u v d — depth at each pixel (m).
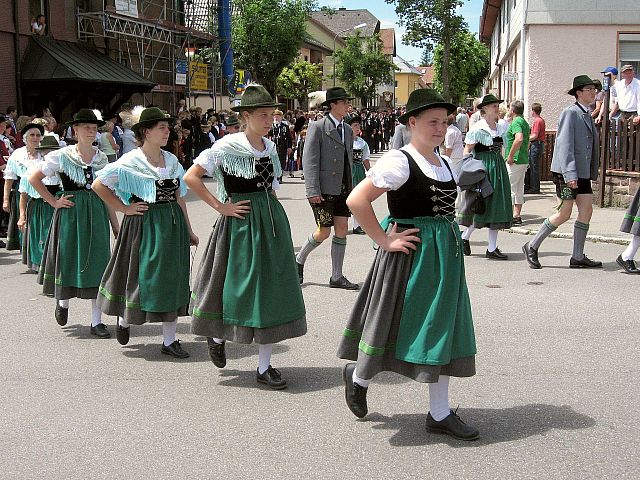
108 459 4.19
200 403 5.03
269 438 4.44
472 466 4.01
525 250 9.11
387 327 4.24
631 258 8.62
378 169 4.17
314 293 8.05
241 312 5.18
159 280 5.87
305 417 4.75
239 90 30.52
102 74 20.64
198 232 12.37
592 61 18.77
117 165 5.84
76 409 4.95
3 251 11.23
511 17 25.39
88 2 22.89
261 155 5.23
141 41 25.08
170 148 18.17
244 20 37.09
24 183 8.28
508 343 6.17
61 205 6.67
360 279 8.71
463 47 52.84
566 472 3.92
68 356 6.11
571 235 11.03
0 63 19.08
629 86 13.75
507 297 7.68
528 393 5.08
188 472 4.01
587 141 8.67
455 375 4.23
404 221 4.26
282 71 40.47
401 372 4.25
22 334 6.77
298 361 5.90
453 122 12.17
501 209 9.52
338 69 57.19
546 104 19.02
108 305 6.08
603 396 5.00
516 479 3.86
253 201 5.22
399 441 4.36
